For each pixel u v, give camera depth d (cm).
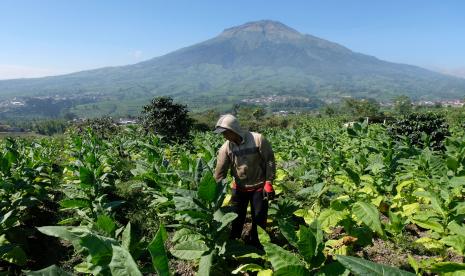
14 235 524
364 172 685
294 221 580
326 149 996
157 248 245
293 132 1545
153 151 790
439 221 462
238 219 520
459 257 455
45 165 945
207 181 398
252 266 410
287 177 892
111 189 764
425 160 650
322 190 562
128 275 230
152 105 1936
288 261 300
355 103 5559
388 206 606
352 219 496
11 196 635
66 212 714
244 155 489
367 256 477
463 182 507
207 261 398
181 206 409
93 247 272
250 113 5891
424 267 371
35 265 517
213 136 1734
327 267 307
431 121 1290
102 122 2398
